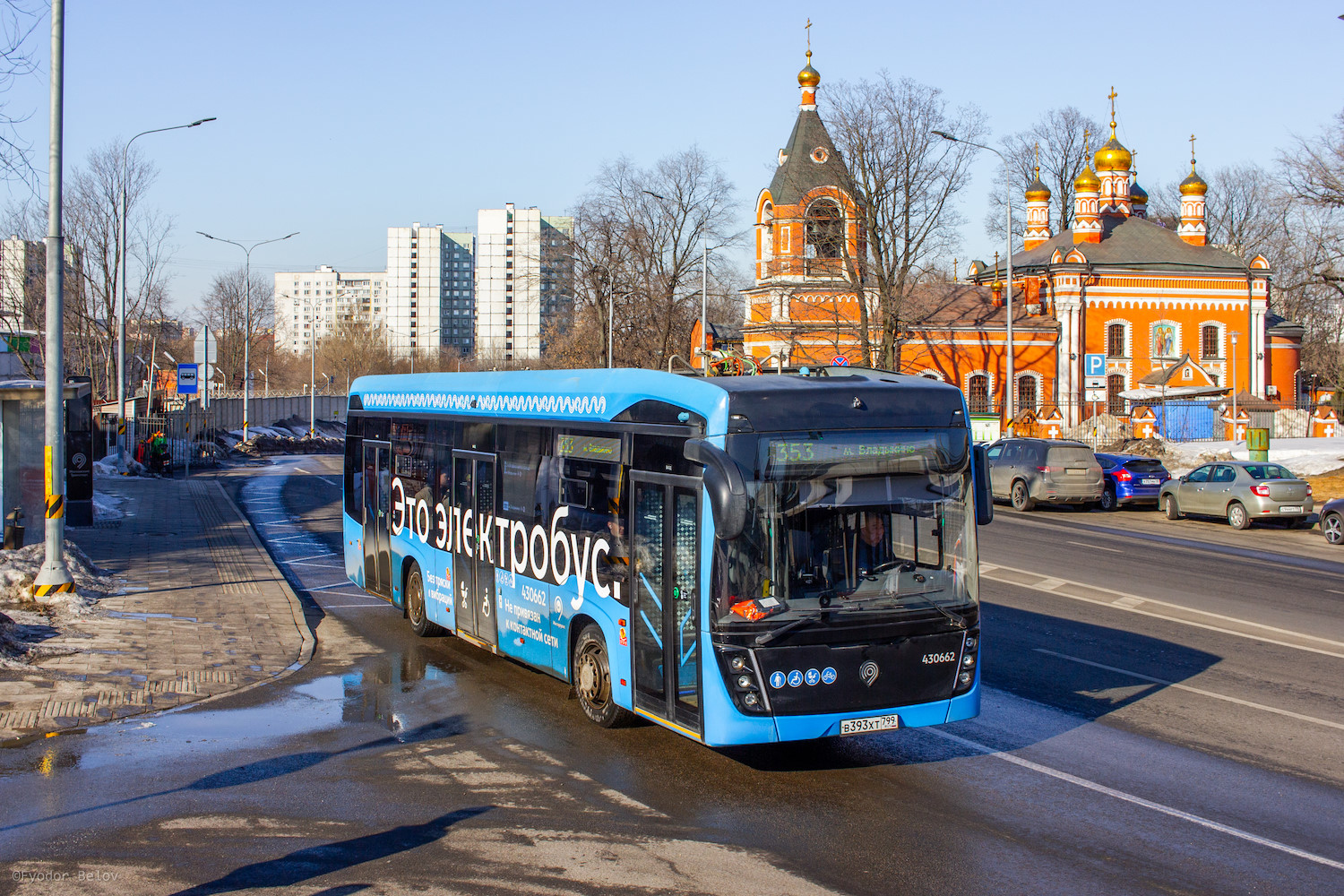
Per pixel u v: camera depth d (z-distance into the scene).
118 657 11.52
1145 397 48.97
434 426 12.72
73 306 42.94
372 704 10.15
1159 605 15.33
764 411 7.62
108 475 34.94
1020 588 16.61
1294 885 6.21
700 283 64.38
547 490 10.07
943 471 8.05
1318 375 65.00
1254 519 25.31
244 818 7.09
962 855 6.59
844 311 51.28
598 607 9.13
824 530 7.66
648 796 7.61
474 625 11.59
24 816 7.09
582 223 63.09
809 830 6.98
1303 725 9.59
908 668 7.73
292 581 17.48
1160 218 77.44
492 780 7.93
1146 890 6.12
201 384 40.34
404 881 6.05
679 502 8.03
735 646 7.41
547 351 74.56
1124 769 8.34
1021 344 53.34
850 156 46.47
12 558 14.80
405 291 146.12
